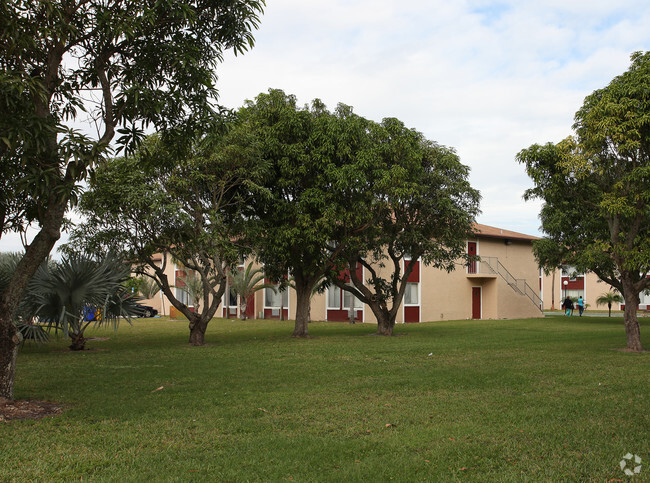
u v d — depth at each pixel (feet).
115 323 56.49
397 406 25.88
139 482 15.66
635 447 19.07
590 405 25.94
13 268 50.80
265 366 40.37
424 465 17.22
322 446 19.22
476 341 60.59
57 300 50.72
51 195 25.84
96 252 54.60
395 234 68.74
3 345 25.75
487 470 16.85
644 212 50.14
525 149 52.24
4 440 20.01
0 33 24.80
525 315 123.13
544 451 18.70
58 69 28.17
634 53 48.75
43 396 28.43
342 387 31.09
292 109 61.05
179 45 28.71
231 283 114.93
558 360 43.34
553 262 99.04
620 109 45.62
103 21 26.13
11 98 22.98
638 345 50.26
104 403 26.61
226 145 53.36
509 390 30.14
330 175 57.26
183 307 58.70
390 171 59.77
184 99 30.12
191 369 38.75
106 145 25.75
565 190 52.16
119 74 30.04
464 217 65.26
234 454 18.37
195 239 54.39
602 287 173.27
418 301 108.06
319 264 64.80
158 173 54.13
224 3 29.35
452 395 28.66
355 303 106.52
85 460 17.70
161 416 23.82
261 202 60.44
